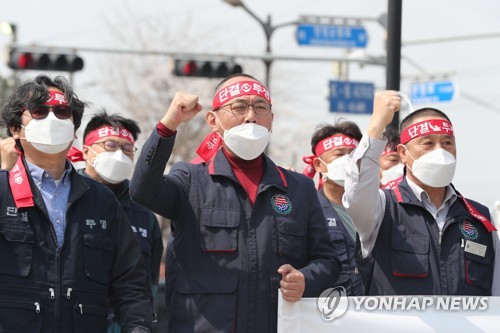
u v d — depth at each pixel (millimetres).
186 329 5363
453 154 5891
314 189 5809
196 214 5461
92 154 7727
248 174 5664
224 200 5488
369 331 5496
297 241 5551
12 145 6281
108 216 5348
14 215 5012
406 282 5723
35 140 5172
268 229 5473
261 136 5477
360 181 5574
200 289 5352
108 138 7684
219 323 5297
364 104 20547
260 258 5402
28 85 5297
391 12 8031
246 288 5363
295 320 5395
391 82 8039
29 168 5246
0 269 4938
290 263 5512
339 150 7762
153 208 5371
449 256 5773
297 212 5602
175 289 5453
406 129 5961
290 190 5656
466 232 5844
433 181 5797
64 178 5332
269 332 5379
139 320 5320
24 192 5051
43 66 18609
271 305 5395
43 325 4949
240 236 5422
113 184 7727
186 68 18766
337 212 7738
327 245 5715
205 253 5406
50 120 5160
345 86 20422
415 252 5746
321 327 5430
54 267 5031
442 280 5723
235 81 5633
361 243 5879
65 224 5156
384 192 5953
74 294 5055
